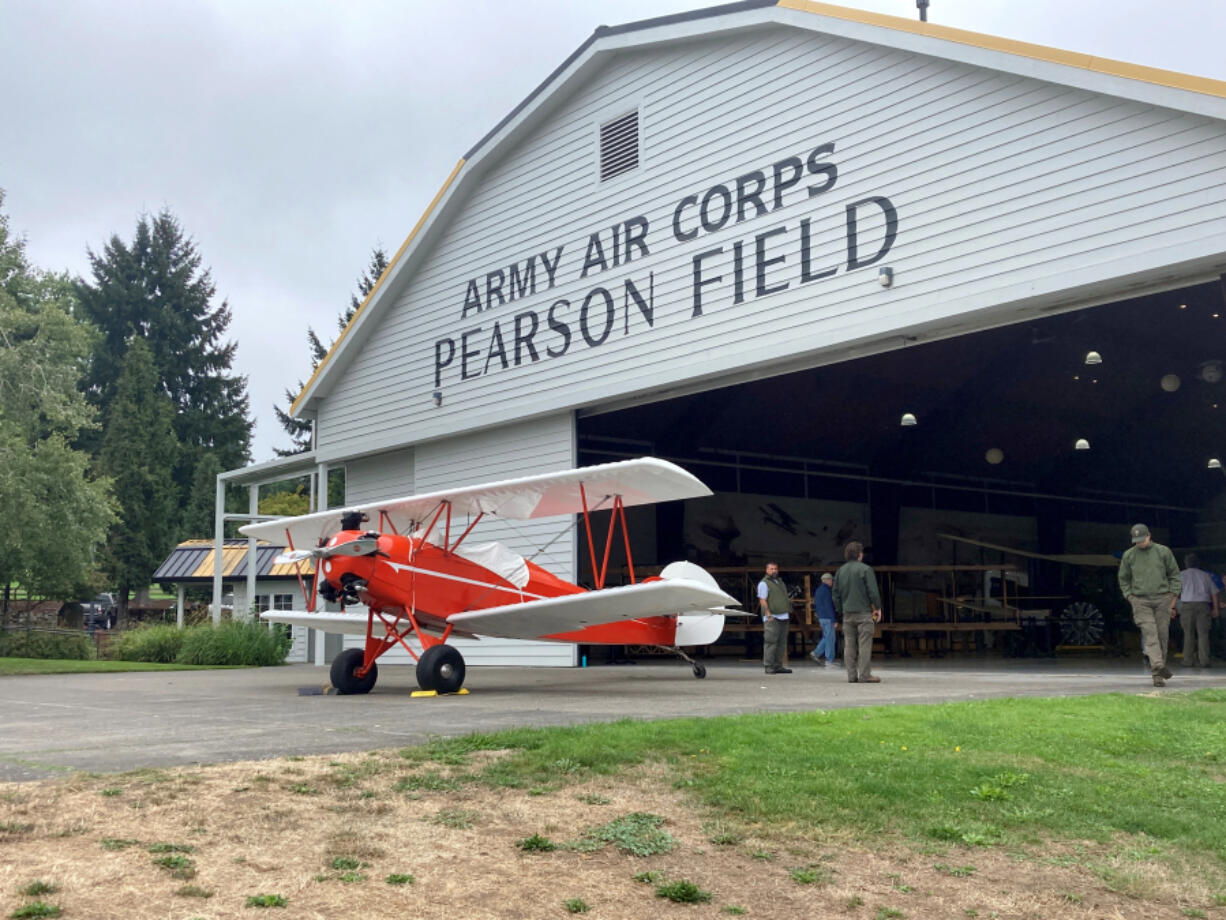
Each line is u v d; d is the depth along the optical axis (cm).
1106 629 2100
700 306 1343
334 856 366
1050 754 541
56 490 2388
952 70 1095
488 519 1636
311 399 1997
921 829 426
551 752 518
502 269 1658
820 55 1228
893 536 2477
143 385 4566
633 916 339
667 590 924
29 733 639
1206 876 389
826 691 929
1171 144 920
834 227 1196
